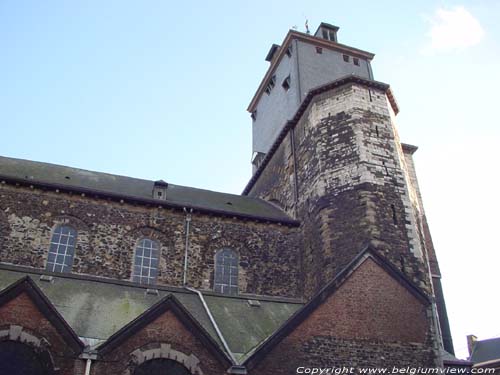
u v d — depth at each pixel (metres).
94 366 14.75
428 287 21.59
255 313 20.03
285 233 25.42
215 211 24.52
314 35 38.94
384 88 27.39
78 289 18.97
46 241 21.73
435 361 18.27
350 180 23.83
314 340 17.22
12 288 15.27
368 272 19.34
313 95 27.73
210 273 23.38
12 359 14.51
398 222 22.70
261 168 32.81
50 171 26.25
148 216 23.73
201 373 15.47
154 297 19.56
